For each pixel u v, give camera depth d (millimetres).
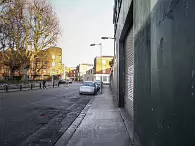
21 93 22844
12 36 31938
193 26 1489
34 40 37438
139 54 3840
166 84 2098
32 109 10266
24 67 39562
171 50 1956
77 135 5273
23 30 34844
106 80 76562
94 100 15305
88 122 6953
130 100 7812
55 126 6570
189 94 1553
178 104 1766
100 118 7660
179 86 1749
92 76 85438
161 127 2254
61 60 82938
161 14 2307
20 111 9516
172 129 1903
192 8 1506
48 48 42406
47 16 37094
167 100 2057
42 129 6164
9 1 29219
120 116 8062
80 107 11398
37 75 70938
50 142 4867
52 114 8922
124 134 5285
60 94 21891
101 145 4406
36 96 18641
